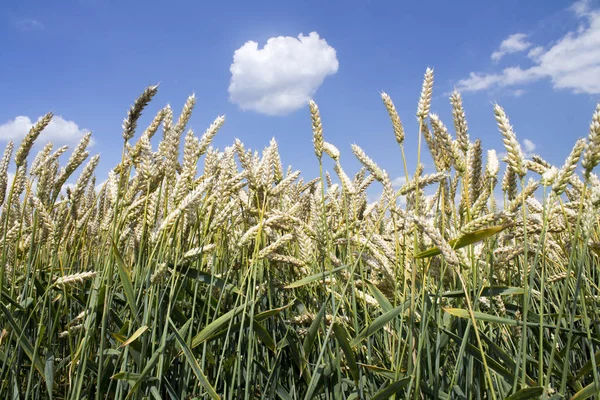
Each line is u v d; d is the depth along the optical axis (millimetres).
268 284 897
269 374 836
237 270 924
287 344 913
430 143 694
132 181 858
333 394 805
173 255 841
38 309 963
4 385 792
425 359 720
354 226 872
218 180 919
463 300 705
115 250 723
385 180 751
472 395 708
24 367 942
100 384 720
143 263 872
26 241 1053
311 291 934
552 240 947
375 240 764
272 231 1009
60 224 892
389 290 793
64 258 1154
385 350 841
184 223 836
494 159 821
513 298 992
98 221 1259
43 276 1073
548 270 990
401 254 745
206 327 747
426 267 678
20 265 1128
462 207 700
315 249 970
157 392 716
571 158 513
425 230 539
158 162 798
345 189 833
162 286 824
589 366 642
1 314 921
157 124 890
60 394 957
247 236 819
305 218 1206
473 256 628
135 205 898
